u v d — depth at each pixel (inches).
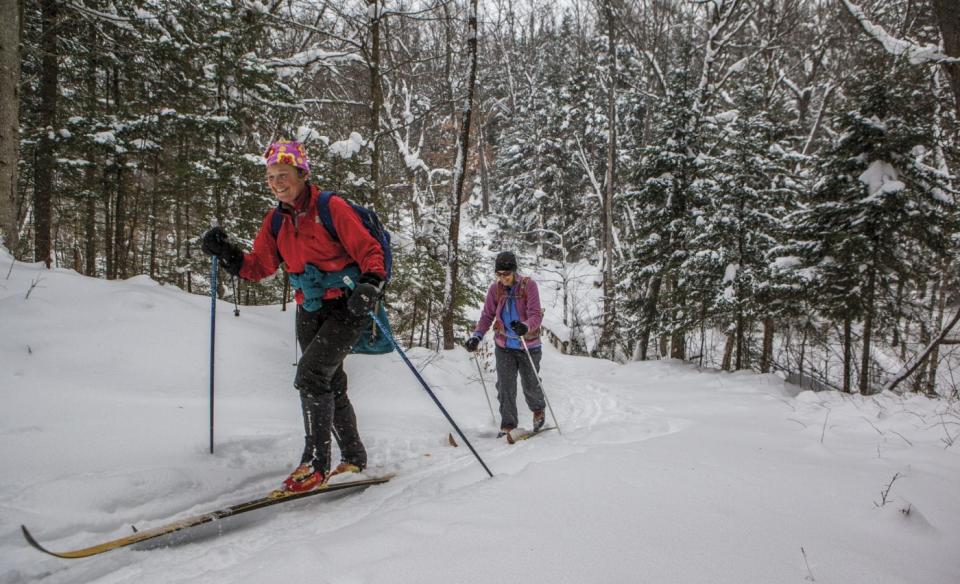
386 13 391.9
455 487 111.0
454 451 158.9
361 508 106.3
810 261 357.1
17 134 238.7
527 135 1189.7
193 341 194.9
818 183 353.7
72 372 157.3
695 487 98.3
